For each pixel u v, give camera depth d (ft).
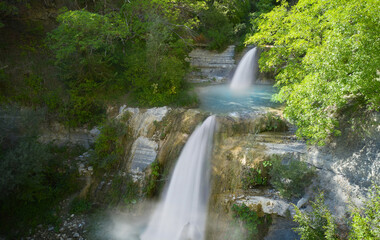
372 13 26.35
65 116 47.52
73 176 42.16
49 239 34.86
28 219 36.63
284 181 34.86
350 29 27.40
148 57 50.75
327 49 29.27
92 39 47.88
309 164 36.14
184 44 62.90
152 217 38.55
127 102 50.29
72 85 49.32
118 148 44.45
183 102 49.26
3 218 35.47
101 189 41.63
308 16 35.81
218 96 56.54
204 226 35.27
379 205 23.36
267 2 86.84
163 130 44.57
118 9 61.98
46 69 50.88
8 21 54.90
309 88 31.30
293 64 40.11
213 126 41.65
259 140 40.42
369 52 26.63
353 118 34.09
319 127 32.04
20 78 47.96
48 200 39.17
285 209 32.94
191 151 41.09
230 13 80.64
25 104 46.16
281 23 40.63
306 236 26.71
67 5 61.21
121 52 57.36
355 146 32.27
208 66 70.54
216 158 38.83
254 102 52.44
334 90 29.48
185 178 39.60
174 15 61.11
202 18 75.72
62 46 47.44
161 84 50.65
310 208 32.45
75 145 48.60
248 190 36.29
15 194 36.52
